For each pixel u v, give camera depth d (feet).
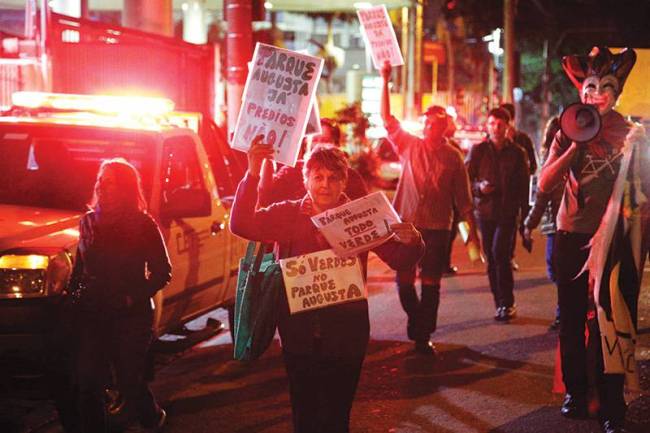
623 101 28.71
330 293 14.89
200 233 24.54
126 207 18.39
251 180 15.16
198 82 47.78
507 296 32.22
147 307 18.89
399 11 121.60
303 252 15.10
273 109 16.19
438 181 27.32
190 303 24.31
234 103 40.34
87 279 18.34
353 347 14.94
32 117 25.09
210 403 22.98
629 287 20.26
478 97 152.56
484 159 32.30
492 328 31.22
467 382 24.79
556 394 23.73
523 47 162.61
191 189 22.57
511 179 31.96
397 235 14.73
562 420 21.65
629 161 20.07
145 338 18.89
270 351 28.25
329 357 14.92
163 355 26.37
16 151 24.20
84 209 22.79
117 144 23.75
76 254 18.65
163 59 43.88
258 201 15.38
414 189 27.48
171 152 24.52
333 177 15.05
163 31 52.70
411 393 23.79
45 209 22.12
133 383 18.88
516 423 21.43
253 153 15.15
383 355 27.63
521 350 28.22
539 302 35.60
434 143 27.66
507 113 32.17
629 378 19.95
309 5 89.25
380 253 15.43
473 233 27.84
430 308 27.48
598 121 19.61
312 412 15.24
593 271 20.29
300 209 15.21
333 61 136.15
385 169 86.84
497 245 32.12
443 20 143.33
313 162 15.10
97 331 18.42
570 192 21.13
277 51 16.19
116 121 24.80
